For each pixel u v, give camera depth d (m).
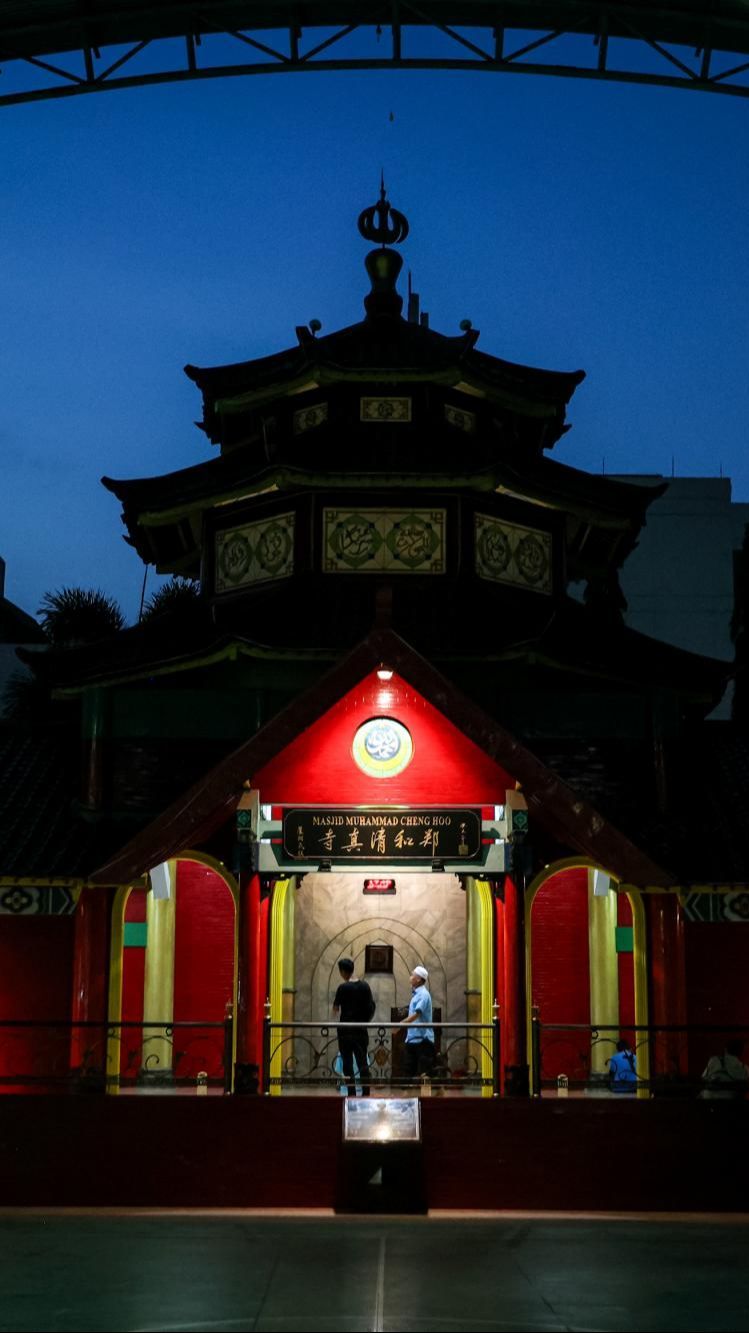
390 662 21.23
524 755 20.95
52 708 41.62
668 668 26.47
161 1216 18.16
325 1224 17.47
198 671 25.91
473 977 24.80
